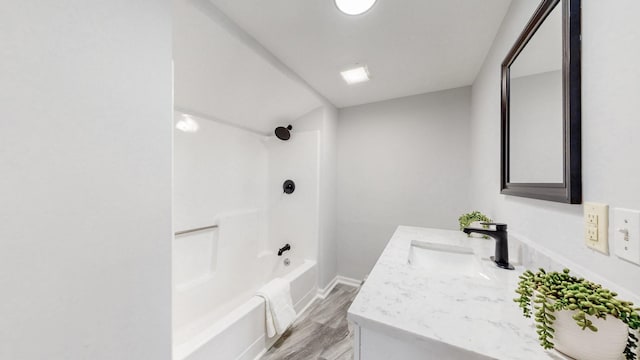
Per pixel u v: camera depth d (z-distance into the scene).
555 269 0.76
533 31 0.90
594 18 0.60
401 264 1.01
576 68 0.66
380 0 1.16
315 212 2.40
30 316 0.57
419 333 0.56
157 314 0.84
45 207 0.59
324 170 2.50
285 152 2.55
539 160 0.87
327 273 2.57
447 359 0.55
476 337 0.55
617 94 0.52
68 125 0.63
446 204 2.30
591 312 0.43
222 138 2.14
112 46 0.72
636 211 0.47
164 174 0.87
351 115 2.74
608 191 0.55
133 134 0.78
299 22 1.33
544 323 0.49
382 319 0.62
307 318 2.01
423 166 2.40
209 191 2.02
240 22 1.33
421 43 1.53
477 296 0.74
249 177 2.44
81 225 0.66
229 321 1.37
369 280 0.85
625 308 0.42
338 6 1.21
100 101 0.69
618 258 0.52
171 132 0.90
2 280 0.54
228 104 1.93
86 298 0.66
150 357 0.81
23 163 0.56
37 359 0.58
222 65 1.50
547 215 0.83
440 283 0.82
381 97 2.48
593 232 0.59
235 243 2.19
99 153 0.69
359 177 2.70
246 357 1.45
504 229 1.04
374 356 0.64
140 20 0.80
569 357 0.48
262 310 1.59
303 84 2.05
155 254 0.84
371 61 1.76
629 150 0.49
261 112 2.21
